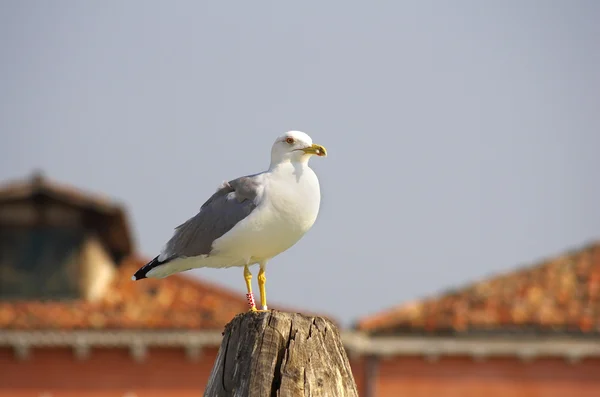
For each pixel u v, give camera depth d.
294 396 8.03
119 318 19.31
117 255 22.19
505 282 21.19
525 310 19.81
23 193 20.41
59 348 19.08
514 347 19.25
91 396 18.97
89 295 20.52
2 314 19.50
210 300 20.34
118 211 20.22
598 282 20.97
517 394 19.33
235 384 8.17
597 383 19.41
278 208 10.25
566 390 19.36
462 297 20.48
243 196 10.35
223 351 8.34
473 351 19.22
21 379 18.98
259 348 8.19
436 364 19.41
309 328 8.26
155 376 19.09
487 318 19.45
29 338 18.89
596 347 19.28
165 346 19.09
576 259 22.11
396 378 19.33
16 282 20.64
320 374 8.14
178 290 20.78
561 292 20.59
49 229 20.75
